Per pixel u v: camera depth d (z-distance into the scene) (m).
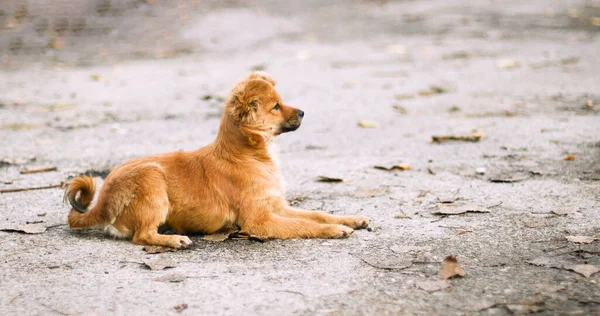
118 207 6.28
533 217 6.64
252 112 6.54
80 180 6.55
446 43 19.94
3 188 8.11
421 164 8.98
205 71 16.84
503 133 10.40
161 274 5.43
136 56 19.06
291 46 20.25
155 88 14.93
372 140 10.48
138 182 6.25
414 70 16.36
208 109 12.92
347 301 4.82
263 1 27.31
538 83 14.10
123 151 9.98
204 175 6.50
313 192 7.95
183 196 6.40
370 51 19.20
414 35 21.59
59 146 10.31
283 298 4.90
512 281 5.09
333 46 20.19
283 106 6.84
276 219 6.42
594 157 8.80
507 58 17.22
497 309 4.64
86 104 13.44
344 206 7.37
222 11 24.53
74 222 6.55
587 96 12.67
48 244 6.22
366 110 12.58
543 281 5.07
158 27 22.34
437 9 26.84
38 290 5.13
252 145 6.58
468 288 4.99
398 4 28.44
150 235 6.19
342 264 5.58
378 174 8.58
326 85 14.93
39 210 7.30
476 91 13.74
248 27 22.69
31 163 9.34
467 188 7.78
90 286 5.19
